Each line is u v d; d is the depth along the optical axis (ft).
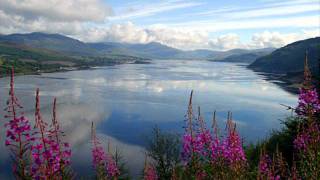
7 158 165.89
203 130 31.45
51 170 25.48
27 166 25.57
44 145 25.66
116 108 309.42
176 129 231.91
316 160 27.76
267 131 226.38
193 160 31.22
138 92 422.41
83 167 155.02
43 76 633.61
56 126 26.55
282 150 59.52
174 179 35.01
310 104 28.40
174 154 96.32
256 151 65.00
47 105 312.09
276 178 28.66
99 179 40.55
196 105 329.93
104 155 41.81
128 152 179.42
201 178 30.68
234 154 29.17
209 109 306.76
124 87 473.26
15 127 25.77
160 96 389.60
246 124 248.73
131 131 228.43
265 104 338.54
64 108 302.25
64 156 26.37
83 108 305.53
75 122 250.98
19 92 388.57
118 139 208.03
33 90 412.98
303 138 29.07
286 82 550.77
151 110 302.66
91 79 588.50
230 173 29.22
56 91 411.95
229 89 464.65
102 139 207.82
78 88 449.89
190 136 31.30
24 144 26.14
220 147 30.14
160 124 248.73
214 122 31.86
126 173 110.22
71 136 209.97
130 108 311.06
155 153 97.81
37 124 25.94
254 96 395.96
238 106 326.03
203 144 30.96
